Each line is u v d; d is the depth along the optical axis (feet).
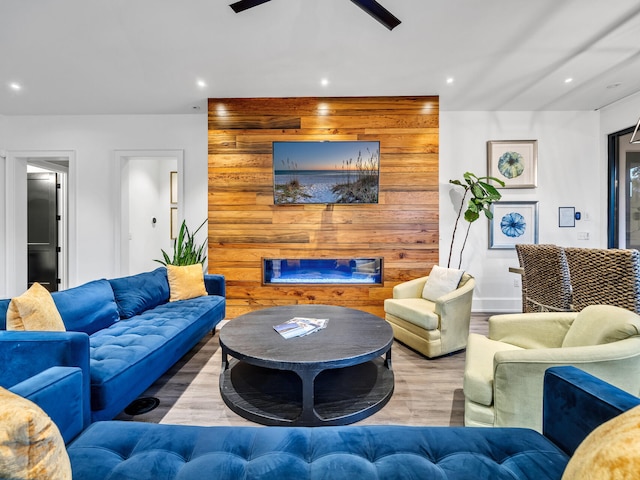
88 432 3.64
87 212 13.84
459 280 9.89
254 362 5.76
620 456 1.91
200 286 10.57
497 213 13.88
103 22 7.66
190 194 13.73
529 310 9.17
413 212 12.20
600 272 6.80
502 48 8.84
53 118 13.73
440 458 3.31
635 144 12.75
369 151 12.10
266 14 7.40
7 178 13.82
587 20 7.64
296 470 3.07
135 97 12.05
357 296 12.35
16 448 2.10
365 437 3.61
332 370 7.57
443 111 13.80
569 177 13.80
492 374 5.13
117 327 7.48
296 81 10.80
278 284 12.41
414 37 8.30
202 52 9.01
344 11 7.30
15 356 4.67
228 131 12.22
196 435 3.61
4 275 13.80
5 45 8.63
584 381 3.53
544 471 3.08
